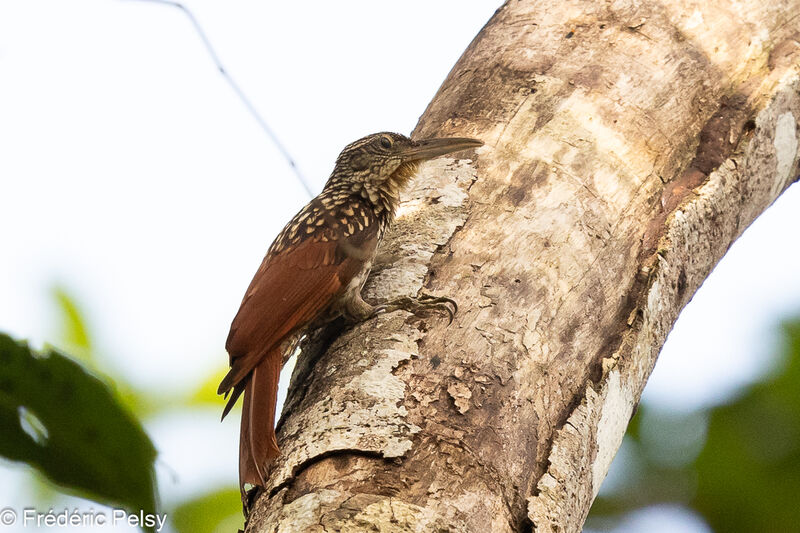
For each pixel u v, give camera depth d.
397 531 5.69
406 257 8.08
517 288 7.68
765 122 9.79
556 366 7.38
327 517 5.72
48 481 6.48
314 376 7.25
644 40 9.82
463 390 6.77
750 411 12.70
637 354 7.90
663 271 8.34
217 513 11.06
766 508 12.56
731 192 9.33
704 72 9.78
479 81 9.82
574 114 9.12
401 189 10.02
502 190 8.53
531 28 10.11
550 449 6.77
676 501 12.84
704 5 10.21
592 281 7.98
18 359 6.38
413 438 6.33
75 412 6.41
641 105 9.34
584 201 8.48
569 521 6.54
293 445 6.53
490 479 6.28
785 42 10.32
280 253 8.96
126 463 6.45
